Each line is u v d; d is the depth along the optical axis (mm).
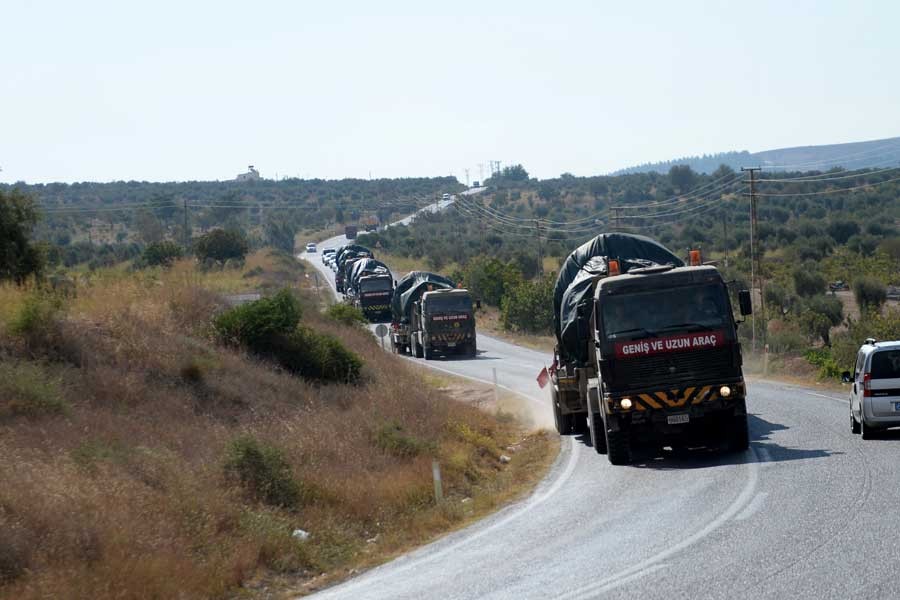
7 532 26031
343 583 26453
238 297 95000
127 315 58844
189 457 39156
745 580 20469
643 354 39812
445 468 42906
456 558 26906
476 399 73375
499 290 186500
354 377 66500
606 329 40375
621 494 33844
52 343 48750
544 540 27500
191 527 30312
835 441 41875
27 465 31641
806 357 88250
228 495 34125
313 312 97188
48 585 24047
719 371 39781
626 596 20172
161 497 32094
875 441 40906
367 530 34500
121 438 38812
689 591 20031
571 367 50312
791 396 64062
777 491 30688
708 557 22922
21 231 75625
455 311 112000
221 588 26250
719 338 39719
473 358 111562
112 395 45438
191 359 53750
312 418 49438
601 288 40969
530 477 41500
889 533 23547
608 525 28406
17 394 39750
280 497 35500
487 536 29656
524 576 23125
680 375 39781
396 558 28875
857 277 163375
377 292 155625
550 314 144500
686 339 39750
